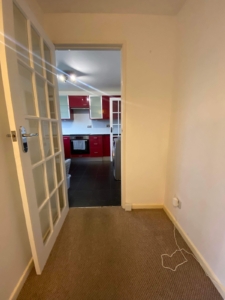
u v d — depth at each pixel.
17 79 0.83
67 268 1.09
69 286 0.97
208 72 1.01
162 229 1.49
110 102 4.03
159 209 1.84
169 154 1.66
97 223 1.59
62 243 1.32
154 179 1.79
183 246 1.28
